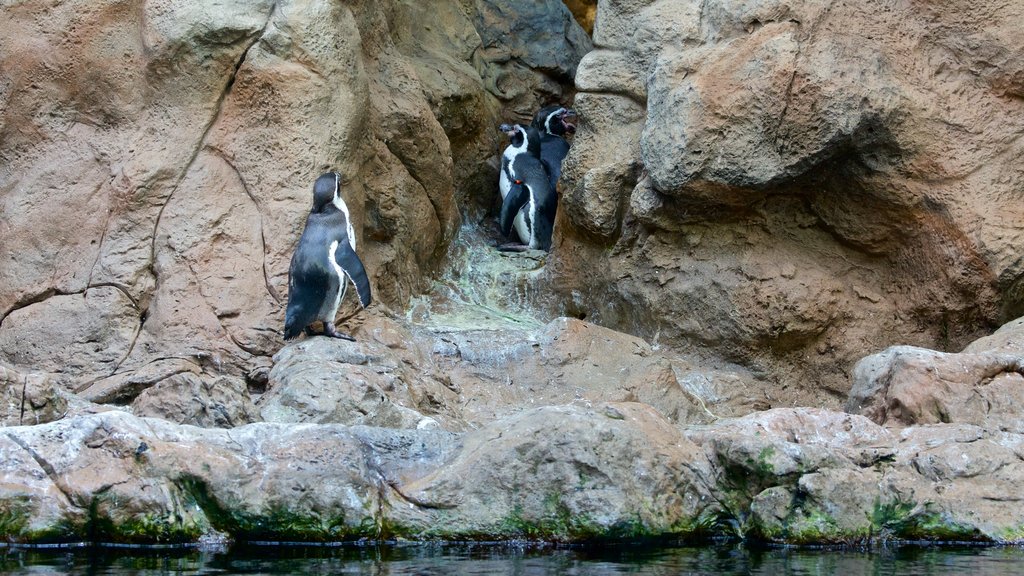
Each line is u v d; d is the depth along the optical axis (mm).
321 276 12188
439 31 17141
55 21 13250
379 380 11523
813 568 8297
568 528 9172
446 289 15578
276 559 8500
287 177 13078
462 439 9734
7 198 13266
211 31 12961
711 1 14000
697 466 9547
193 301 12641
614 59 14914
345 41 13477
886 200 13461
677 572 8125
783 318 13727
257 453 9234
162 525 8898
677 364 13969
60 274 12969
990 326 13391
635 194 14266
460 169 17016
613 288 14836
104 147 13203
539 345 13234
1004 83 13125
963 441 9805
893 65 13242
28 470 8969
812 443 9930
